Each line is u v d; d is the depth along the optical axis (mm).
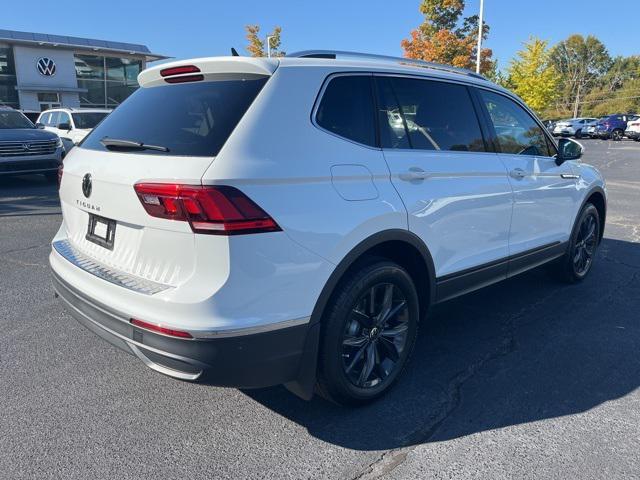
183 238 2338
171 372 2402
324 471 2516
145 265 2529
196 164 2324
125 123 2967
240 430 2826
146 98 3057
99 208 2770
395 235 2955
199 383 2391
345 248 2678
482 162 3689
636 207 9828
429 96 3439
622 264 6031
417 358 3682
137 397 3127
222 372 2363
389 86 3176
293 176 2492
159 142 2596
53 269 3115
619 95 63500
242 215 2303
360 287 2783
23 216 8281
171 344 2322
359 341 2932
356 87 2984
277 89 2607
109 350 3705
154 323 2344
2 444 2662
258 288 2379
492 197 3727
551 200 4492
